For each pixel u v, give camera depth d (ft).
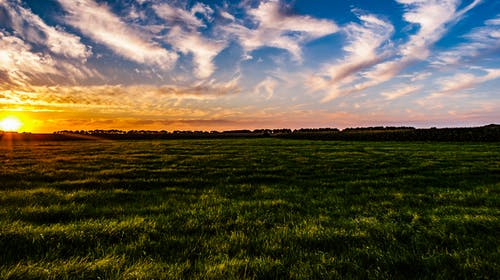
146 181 39.99
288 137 272.10
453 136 174.70
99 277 12.83
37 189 33.71
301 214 24.40
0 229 18.29
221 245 17.08
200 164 60.70
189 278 13.03
